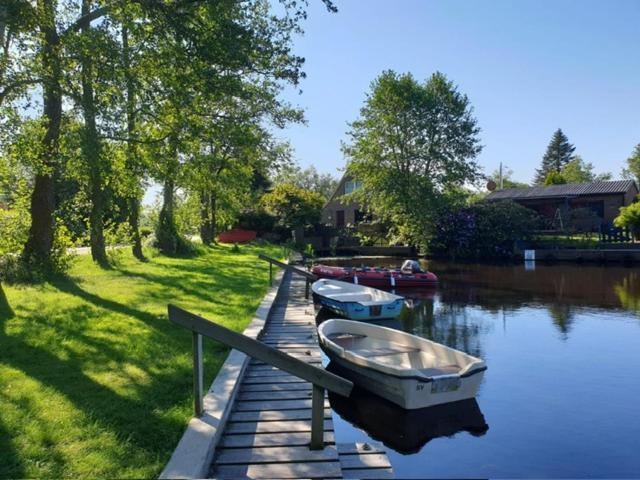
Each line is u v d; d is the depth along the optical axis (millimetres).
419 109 33219
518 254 29562
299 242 36719
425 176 33219
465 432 6133
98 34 9969
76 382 5129
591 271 22953
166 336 7109
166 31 10914
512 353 9641
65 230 13391
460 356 7035
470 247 31156
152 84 11133
